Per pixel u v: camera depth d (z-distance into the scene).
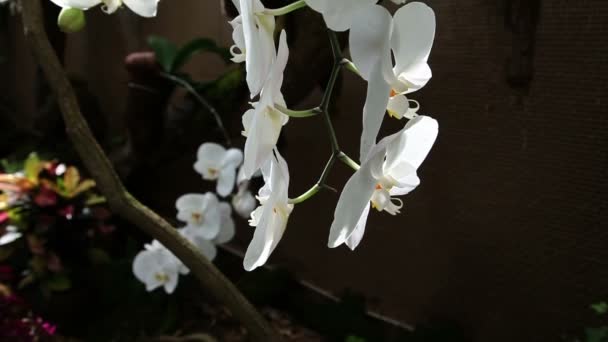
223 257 1.51
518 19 1.05
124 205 0.71
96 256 1.36
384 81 0.32
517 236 1.11
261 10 0.34
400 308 1.30
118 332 1.30
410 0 1.12
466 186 1.17
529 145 1.07
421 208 1.24
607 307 0.94
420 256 1.26
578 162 1.02
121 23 1.81
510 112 1.09
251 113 0.40
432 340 1.20
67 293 1.33
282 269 1.45
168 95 1.40
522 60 1.05
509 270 1.13
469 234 1.17
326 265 1.42
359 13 0.32
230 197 1.54
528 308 1.11
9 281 1.35
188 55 1.41
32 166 1.38
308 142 1.39
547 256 1.08
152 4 0.57
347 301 1.32
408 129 0.36
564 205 1.05
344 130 1.31
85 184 1.38
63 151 1.73
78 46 1.99
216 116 1.31
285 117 0.37
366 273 1.35
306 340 1.31
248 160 0.33
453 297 1.22
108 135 1.77
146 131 1.40
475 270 1.18
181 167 1.65
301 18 1.03
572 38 1.00
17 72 2.36
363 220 0.37
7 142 1.97
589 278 1.03
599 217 1.01
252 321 0.71
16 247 1.36
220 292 0.71
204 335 1.22
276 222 0.37
